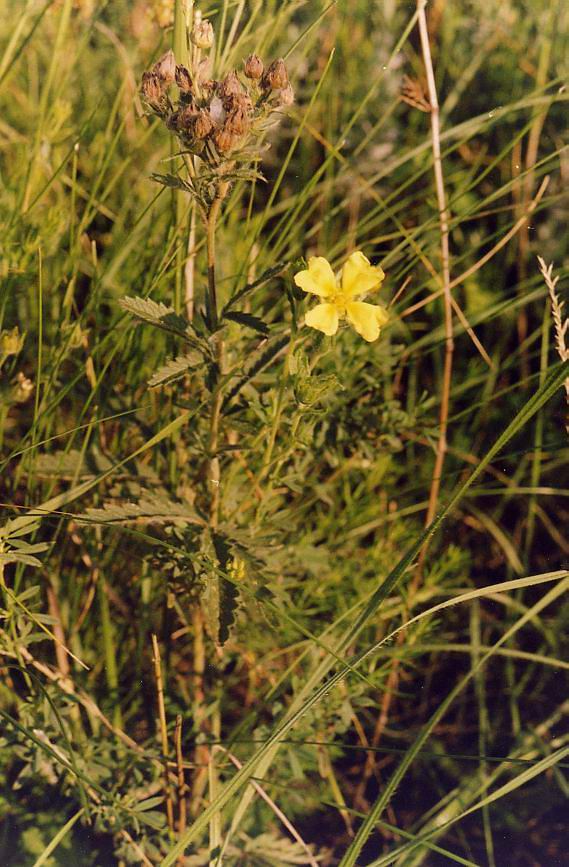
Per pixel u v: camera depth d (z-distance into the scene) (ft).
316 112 2.26
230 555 1.73
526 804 1.97
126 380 1.91
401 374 2.20
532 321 2.22
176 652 2.00
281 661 2.01
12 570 1.86
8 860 1.83
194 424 1.81
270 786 1.89
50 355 1.86
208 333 1.69
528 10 2.40
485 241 1.97
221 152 1.62
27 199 1.96
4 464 1.75
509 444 2.18
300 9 2.34
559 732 2.02
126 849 1.77
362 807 1.97
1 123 2.15
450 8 2.37
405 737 2.03
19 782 1.79
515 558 2.10
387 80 2.30
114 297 2.00
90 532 1.87
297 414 1.73
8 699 1.87
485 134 2.29
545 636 2.07
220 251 1.98
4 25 2.18
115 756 1.85
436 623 1.96
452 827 1.96
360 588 2.00
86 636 1.93
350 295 1.66
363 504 2.05
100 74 2.26
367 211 2.25
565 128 2.28
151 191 2.11
